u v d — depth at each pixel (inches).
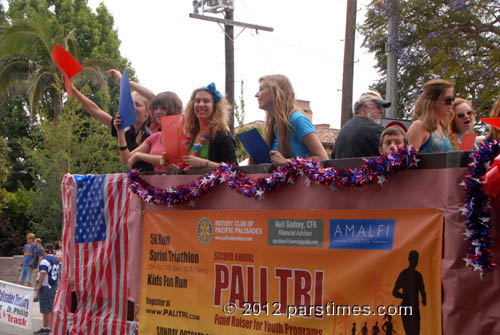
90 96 1109.7
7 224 1027.3
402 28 527.5
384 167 134.6
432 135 169.5
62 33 878.4
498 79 493.7
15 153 1284.4
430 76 530.3
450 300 123.1
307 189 154.3
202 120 201.6
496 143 117.6
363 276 139.9
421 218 130.3
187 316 183.0
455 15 514.6
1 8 1354.6
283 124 188.9
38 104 949.2
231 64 703.7
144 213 204.7
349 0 569.3
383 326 134.8
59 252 541.0
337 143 189.0
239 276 169.2
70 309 232.1
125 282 211.0
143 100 250.8
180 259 187.9
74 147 849.5
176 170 196.2
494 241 118.1
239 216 170.7
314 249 151.3
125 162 228.4
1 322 465.1
